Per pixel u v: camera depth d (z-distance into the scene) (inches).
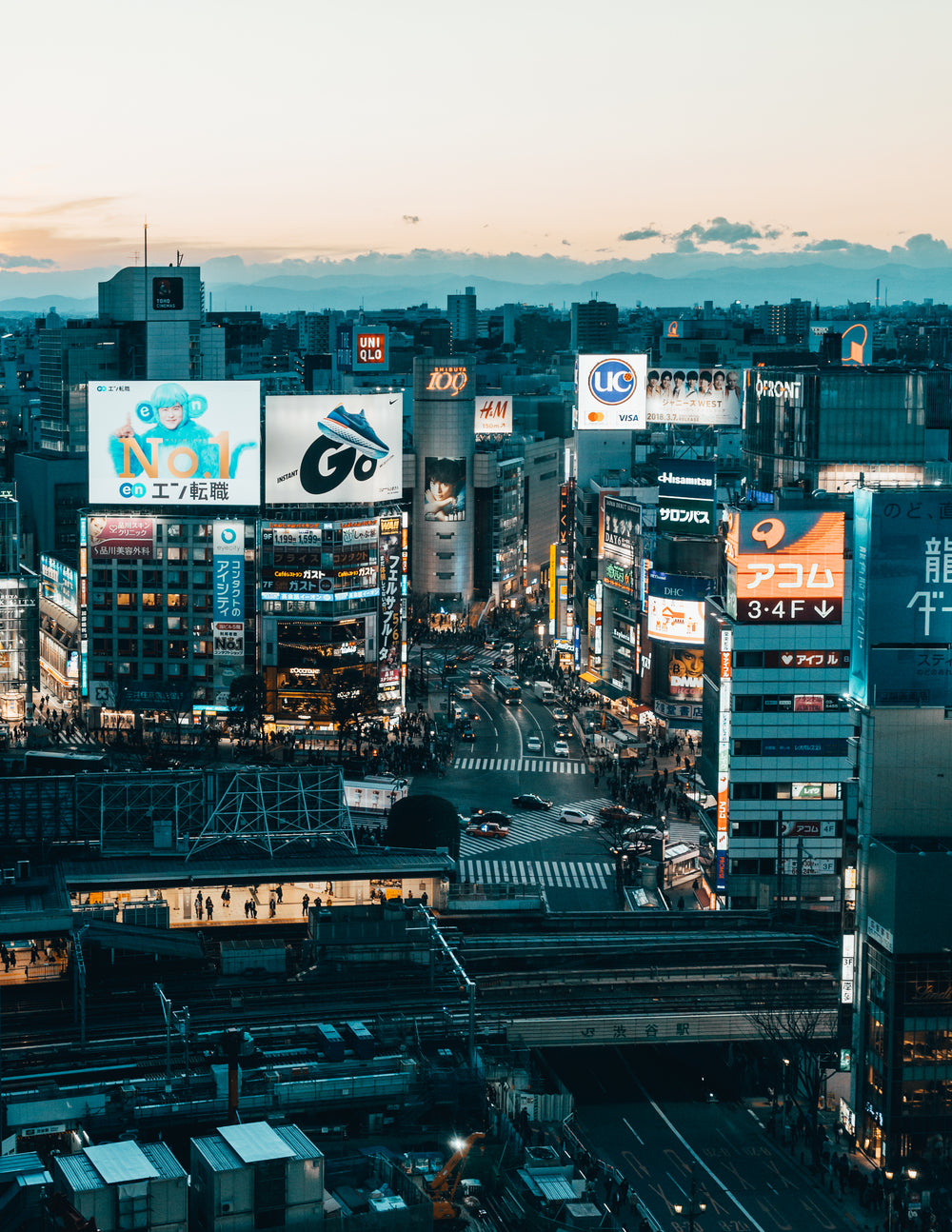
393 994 6673.2
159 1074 5733.3
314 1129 5452.8
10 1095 5349.4
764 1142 5910.4
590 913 7618.1
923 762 5935.0
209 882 7544.3
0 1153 5054.1
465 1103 5620.1
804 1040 6117.1
